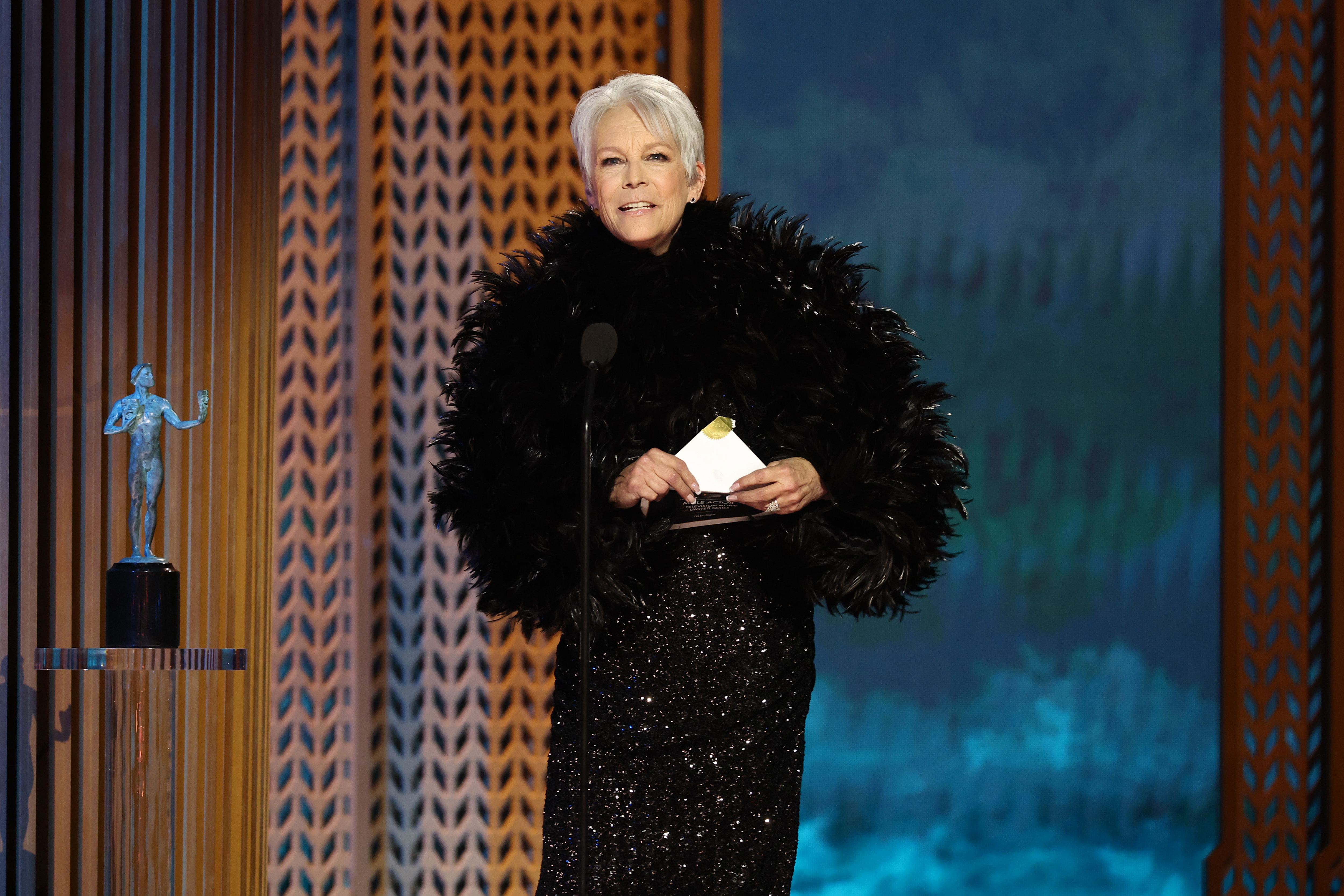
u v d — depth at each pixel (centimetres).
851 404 613
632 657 602
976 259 1355
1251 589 1375
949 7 1360
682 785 602
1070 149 1369
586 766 523
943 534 629
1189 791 1348
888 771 1327
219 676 811
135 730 757
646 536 584
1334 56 1373
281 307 1262
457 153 1293
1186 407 1373
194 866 788
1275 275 1388
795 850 630
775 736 619
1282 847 1356
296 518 1255
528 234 689
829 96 1340
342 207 1273
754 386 604
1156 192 1373
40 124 787
